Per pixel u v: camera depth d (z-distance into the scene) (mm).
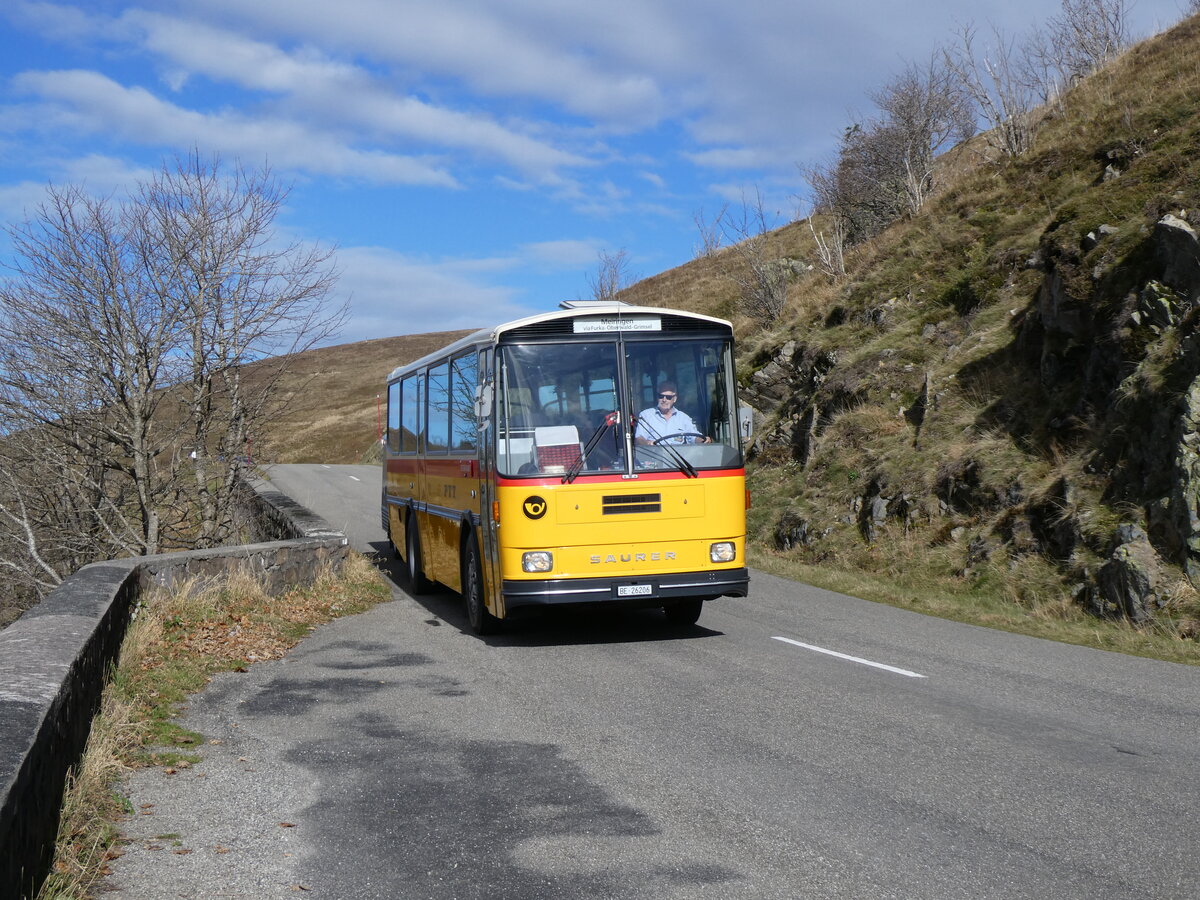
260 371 18453
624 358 10789
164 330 17266
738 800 5441
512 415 10586
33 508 18188
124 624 9320
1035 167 25875
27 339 16594
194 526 18656
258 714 7648
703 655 9953
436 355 14289
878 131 36062
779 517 21125
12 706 4660
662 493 10602
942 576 15539
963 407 19094
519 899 4203
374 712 7684
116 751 6289
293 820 5254
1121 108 25125
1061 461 15484
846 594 15109
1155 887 4211
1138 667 9445
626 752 6434
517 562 10422
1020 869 4430
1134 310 15328
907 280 25281
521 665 9578
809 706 7668
